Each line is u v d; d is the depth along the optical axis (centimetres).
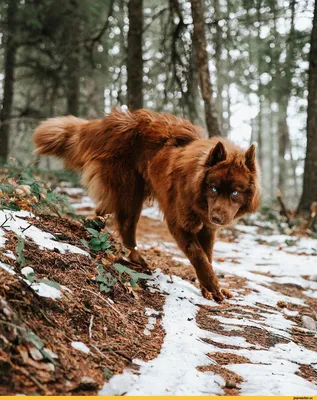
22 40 1616
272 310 522
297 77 1455
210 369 326
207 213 489
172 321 409
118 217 568
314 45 1148
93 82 1920
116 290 419
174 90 1259
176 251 750
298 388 299
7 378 237
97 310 355
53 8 1559
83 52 1662
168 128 553
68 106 1700
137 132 562
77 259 413
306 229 1035
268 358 367
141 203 578
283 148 2595
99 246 453
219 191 467
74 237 468
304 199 1159
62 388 249
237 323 442
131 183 564
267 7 1272
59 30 1608
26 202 488
